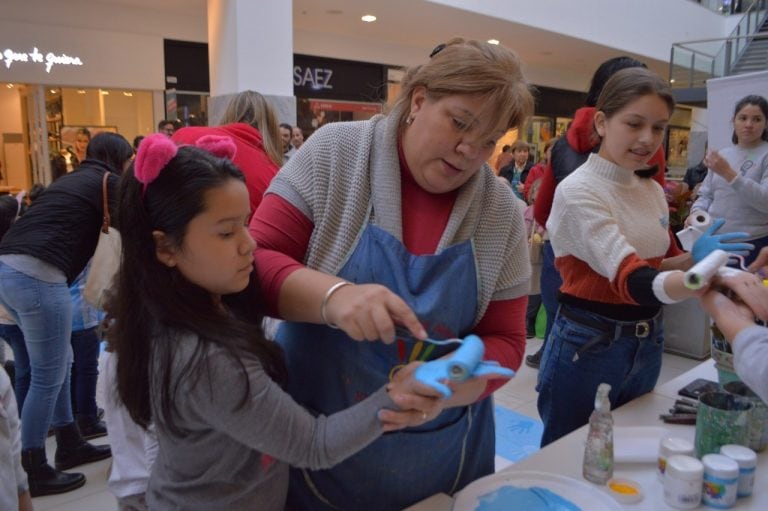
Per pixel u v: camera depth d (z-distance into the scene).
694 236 1.48
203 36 7.12
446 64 0.89
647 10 10.46
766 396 0.90
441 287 0.99
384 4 6.81
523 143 6.44
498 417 2.96
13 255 2.21
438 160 0.94
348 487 1.08
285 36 5.27
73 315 2.68
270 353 0.89
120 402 0.92
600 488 1.13
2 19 5.78
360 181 1.01
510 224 1.08
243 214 0.84
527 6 8.05
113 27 6.46
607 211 1.41
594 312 1.52
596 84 2.12
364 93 8.92
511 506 1.04
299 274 0.90
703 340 3.85
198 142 0.95
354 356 1.01
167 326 0.82
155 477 0.98
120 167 2.44
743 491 1.09
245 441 0.82
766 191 3.01
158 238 0.82
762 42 8.55
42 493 2.35
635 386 1.59
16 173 7.39
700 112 10.97
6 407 1.09
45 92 6.31
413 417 0.79
